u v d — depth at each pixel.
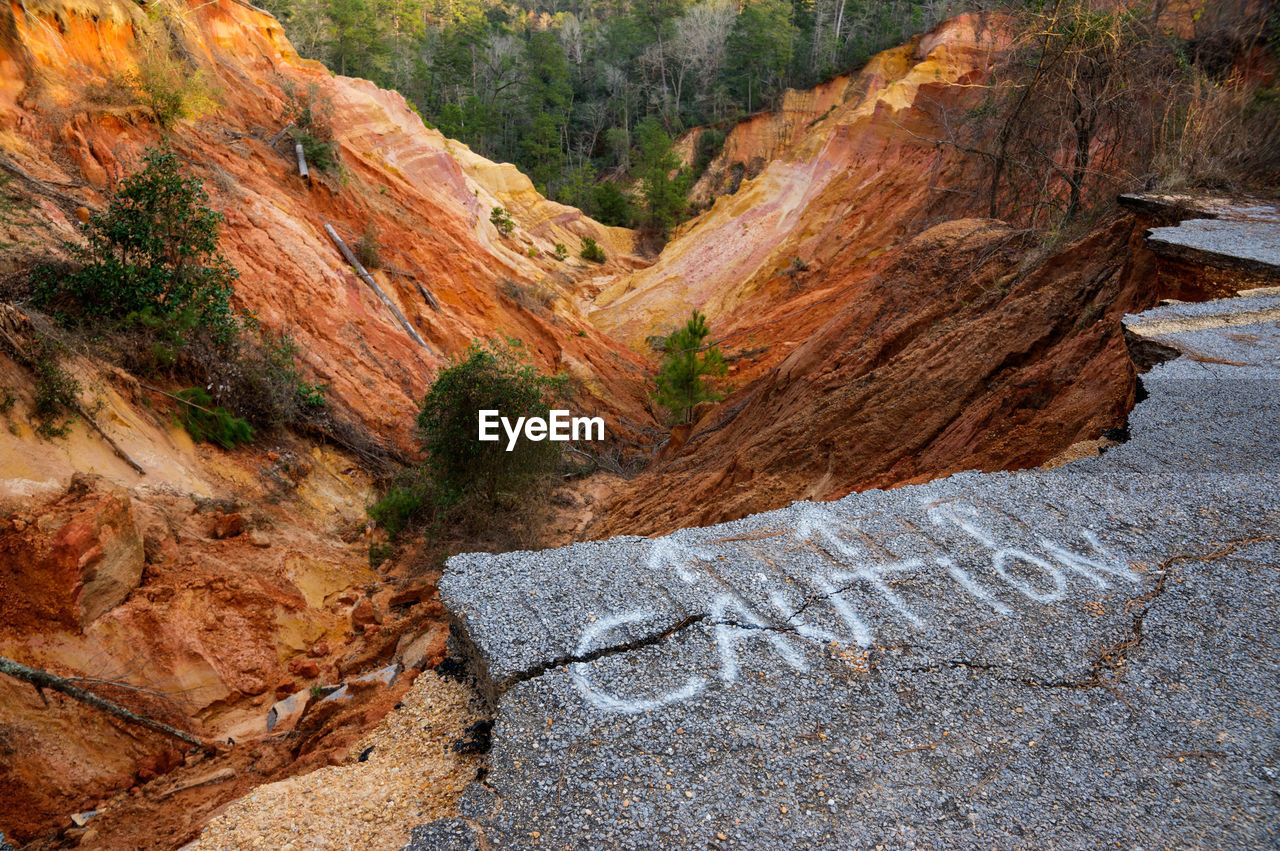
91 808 6.29
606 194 64.62
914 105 35.38
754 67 69.75
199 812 5.80
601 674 3.30
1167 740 2.90
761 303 37.22
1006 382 9.65
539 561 4.11
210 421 11.77
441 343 23.34
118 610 7.70
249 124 23.17
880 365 13.32
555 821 2.66
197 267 12.50
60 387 9.02
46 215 12.21
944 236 15.04
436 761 3.29
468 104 72.50
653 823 2.63
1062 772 2.79
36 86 14.52
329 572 11.06
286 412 13.46
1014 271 12.68
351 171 26.41
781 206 46.59
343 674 8.37
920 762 2.85
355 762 3.49
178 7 21.89
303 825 2.97
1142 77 15.11
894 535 4.23
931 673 3.26
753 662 3.35
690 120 78.31
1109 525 4.23
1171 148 13.10
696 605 3.69
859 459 10.46
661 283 44.12
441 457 13.25
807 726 3.02
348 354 17.56
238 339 13.41
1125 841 2.51
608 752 2.92
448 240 29.19
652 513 13.42
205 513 10.05
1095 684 3.19
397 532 12.88
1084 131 15.93
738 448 14.78
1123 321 7.10
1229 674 3.20
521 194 54.78
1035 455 7.57
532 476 13.79
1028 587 3.77
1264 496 4.39
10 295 10.12
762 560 4.05
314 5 58.16
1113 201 12.92
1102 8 15.60
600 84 87.44
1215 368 6.00
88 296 11.09
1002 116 18.44
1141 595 3.69
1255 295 7.47
